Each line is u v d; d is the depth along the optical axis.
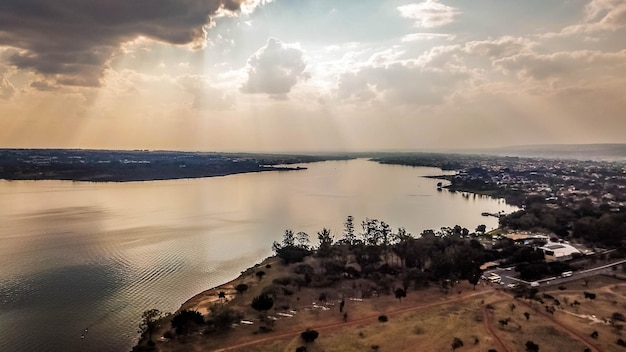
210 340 112.94
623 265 175.50
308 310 132.38
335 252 191.25
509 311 131.38
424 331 118.44
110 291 153.12
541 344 111.00
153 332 118.56
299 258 184.75
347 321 125.06
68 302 142.38
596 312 130.62
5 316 131.62
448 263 161.62
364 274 166.38
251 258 197.38
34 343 115.19
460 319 125.88
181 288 158.00
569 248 199.25
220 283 164.25
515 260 182.25
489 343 111.50
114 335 119.94
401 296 141.75
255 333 116.75
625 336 115.19
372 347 109.25
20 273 171.00
